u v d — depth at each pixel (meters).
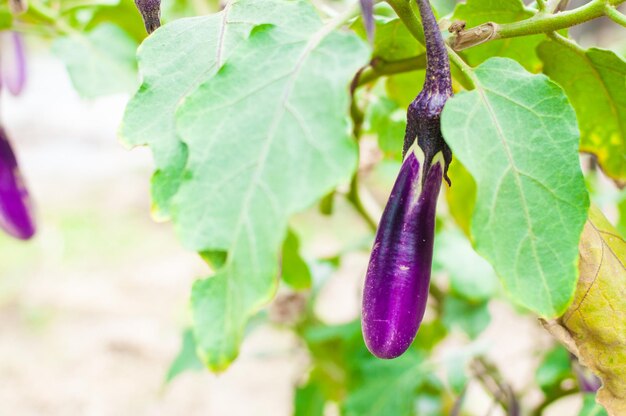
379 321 0.51
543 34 0.65
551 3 0.60
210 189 0.48
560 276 0.50
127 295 3.45
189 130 0.48
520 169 0.51
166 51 0.54
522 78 0.53
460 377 1.03
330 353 1.38
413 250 0.51
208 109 0.49
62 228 4.26
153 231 4.31
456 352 1.07
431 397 1.33
